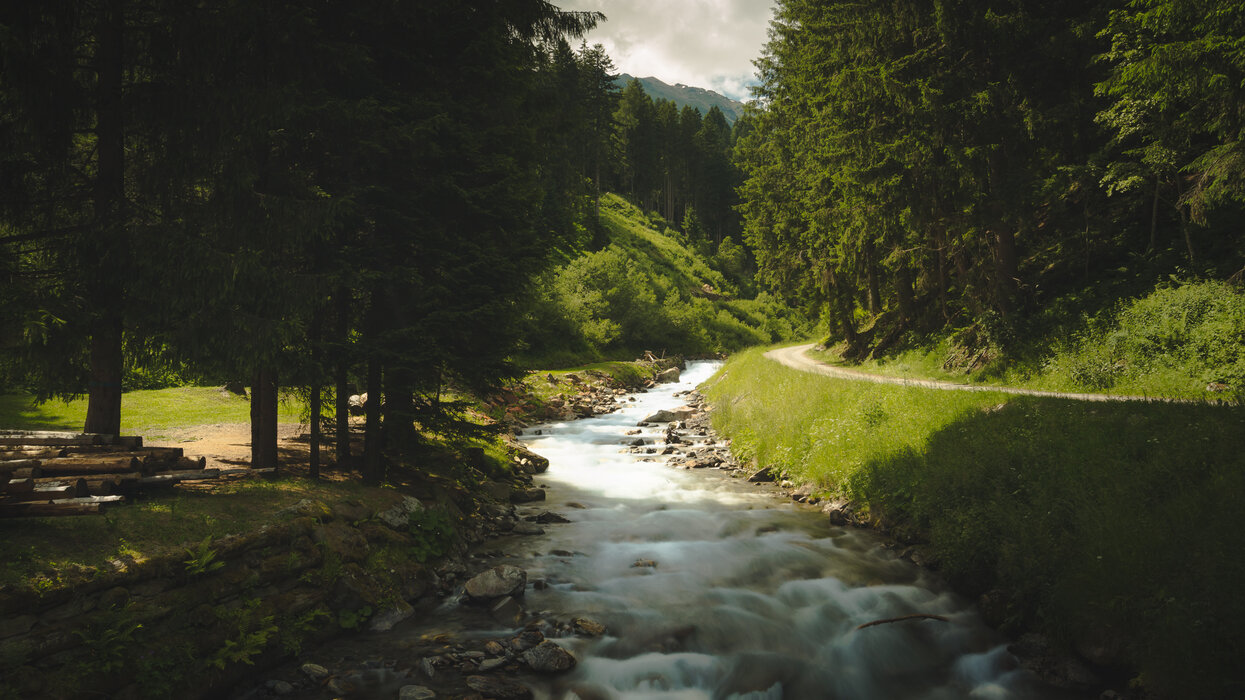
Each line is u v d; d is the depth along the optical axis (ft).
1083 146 75.36
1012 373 69.97
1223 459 31.83
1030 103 67.77
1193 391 49.44
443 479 46.55
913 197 75.46
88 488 26.03
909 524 42.29
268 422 37.37
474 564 37.27
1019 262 83.20
